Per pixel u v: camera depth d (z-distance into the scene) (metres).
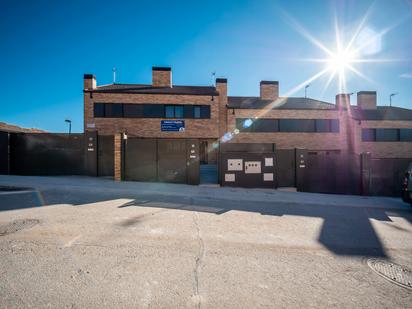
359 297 2.50
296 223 5.19
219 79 20.92
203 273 2.86
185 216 5.30
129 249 3.44
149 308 2.20
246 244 3.83
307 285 2.69
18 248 3.35
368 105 25.00
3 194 6.95
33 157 12.12
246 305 2.30
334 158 11.25
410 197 7.30
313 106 21.80
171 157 10.73
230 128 20.27
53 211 5.31
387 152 21.73
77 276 2.68
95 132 11.71
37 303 2.21
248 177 10.84
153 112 18.89
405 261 3.42
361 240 4.27
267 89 23.52
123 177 10.44
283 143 20.62
